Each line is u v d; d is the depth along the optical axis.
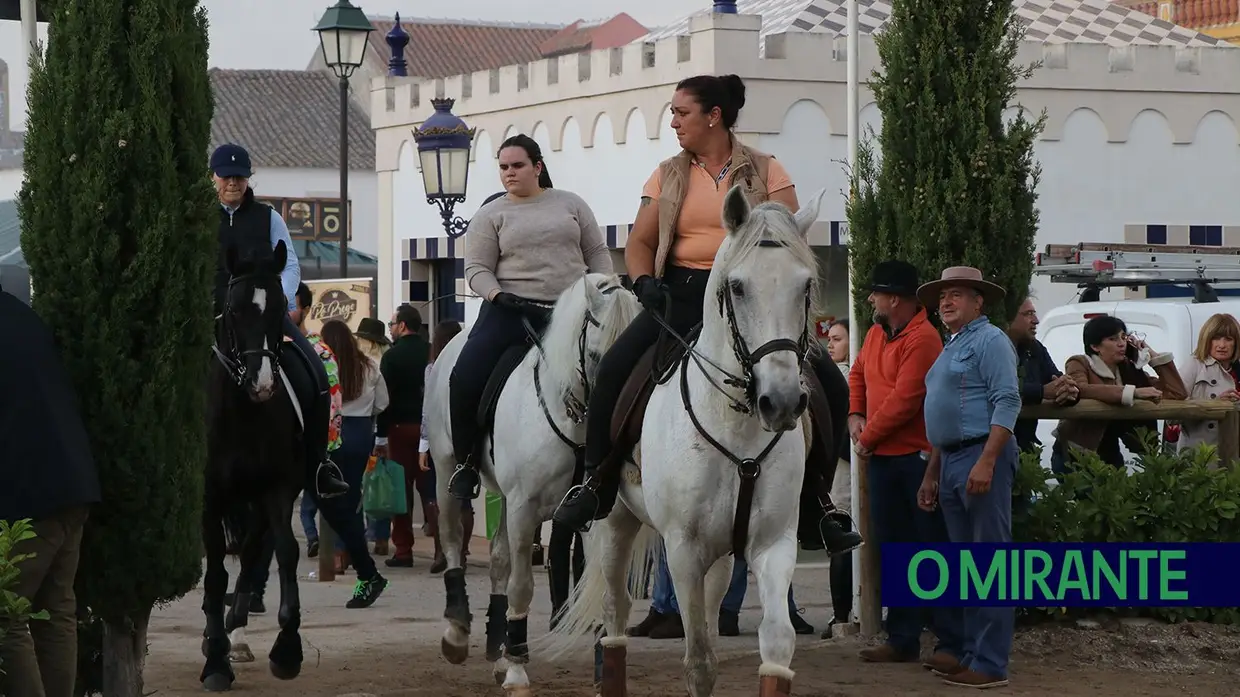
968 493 8.42
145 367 6.90
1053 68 16.36
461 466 8.94
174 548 7.00
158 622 11.46
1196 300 14.08
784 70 15.41
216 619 8.72
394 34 21.88
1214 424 10.60
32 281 6.86
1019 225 9.79
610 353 7.30
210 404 8.57
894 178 9.94
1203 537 9.77
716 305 6.28
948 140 9.79
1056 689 8.46
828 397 7.15
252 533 9.51
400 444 14.91
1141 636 9.47
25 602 5.51
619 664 7.66
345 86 18.69
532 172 8.90
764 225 6.09
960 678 8.55
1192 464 10.06
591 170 17.31
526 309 8.71
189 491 7.07
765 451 6.34
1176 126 16.86
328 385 9.38
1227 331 11.63
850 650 9.80
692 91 7.09
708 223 7.07
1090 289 14.72
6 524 5.57
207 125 7.10
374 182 44.38
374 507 14.35
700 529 6.50
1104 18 19.28
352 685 8.81
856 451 9.38
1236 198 17.12
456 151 16.66
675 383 6.69
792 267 5.98
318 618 11.61
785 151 15.48
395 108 21.11
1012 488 9.60
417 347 15.10
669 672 9.23
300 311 12.12
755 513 6.36
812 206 6.31
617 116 16.77
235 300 8.52
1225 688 8.48
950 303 8.61
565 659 9.78
